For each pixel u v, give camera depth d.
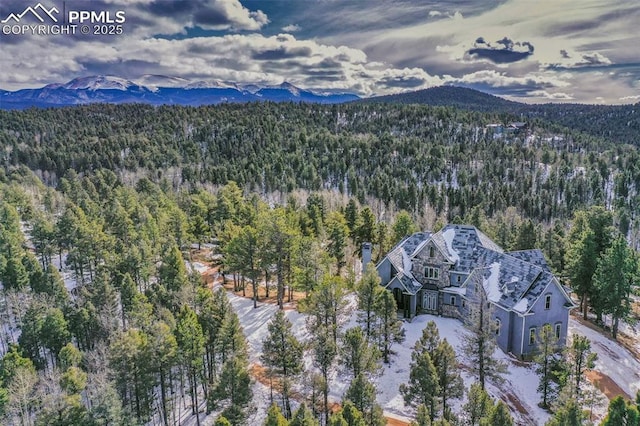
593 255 50.47
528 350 42.41
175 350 34.31
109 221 72.19
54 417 28.36
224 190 95.12
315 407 34.25
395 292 50.31
